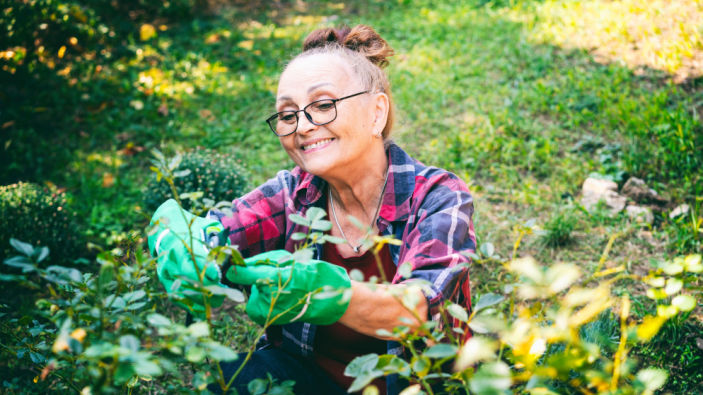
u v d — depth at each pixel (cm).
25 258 104
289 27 832
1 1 657
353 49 177
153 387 256
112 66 703
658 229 382
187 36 802
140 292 119
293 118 169
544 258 362
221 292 113
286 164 505
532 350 112
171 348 99
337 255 181
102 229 432
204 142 548
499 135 509
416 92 595
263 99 626
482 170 467
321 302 127
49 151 539
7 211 371
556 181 446
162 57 729
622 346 101
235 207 183
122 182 492
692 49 600
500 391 87
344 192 178
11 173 504
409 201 173
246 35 807
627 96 545
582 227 390
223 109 599
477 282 336
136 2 879
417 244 159
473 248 165
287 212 186
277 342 194
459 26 765
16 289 361
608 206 406
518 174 460
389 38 754
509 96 574
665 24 659
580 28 697
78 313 119
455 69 640
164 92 641
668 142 452
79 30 730
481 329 114
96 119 593
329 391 182
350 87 167
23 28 669
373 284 113
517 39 695
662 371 95
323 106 164
